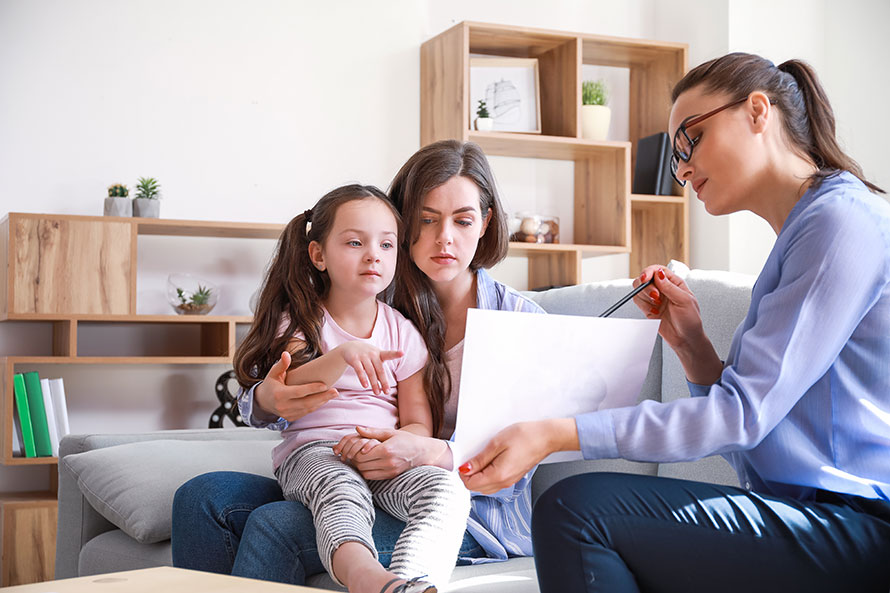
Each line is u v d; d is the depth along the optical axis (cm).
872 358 104
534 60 375
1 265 316
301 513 132
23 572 289
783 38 396
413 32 383
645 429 102
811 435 107
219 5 354
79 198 334
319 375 138
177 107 348
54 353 329
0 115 326
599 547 99
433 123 375
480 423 110
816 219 106
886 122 369
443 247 155
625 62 413
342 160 370
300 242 159
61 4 334
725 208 122
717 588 101
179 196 347
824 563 100
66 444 204
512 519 154
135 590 96
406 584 104
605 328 113
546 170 406
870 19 378
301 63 366
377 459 135
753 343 104
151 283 344
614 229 387
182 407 346
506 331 108
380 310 160
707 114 119
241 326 352
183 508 142
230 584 99
